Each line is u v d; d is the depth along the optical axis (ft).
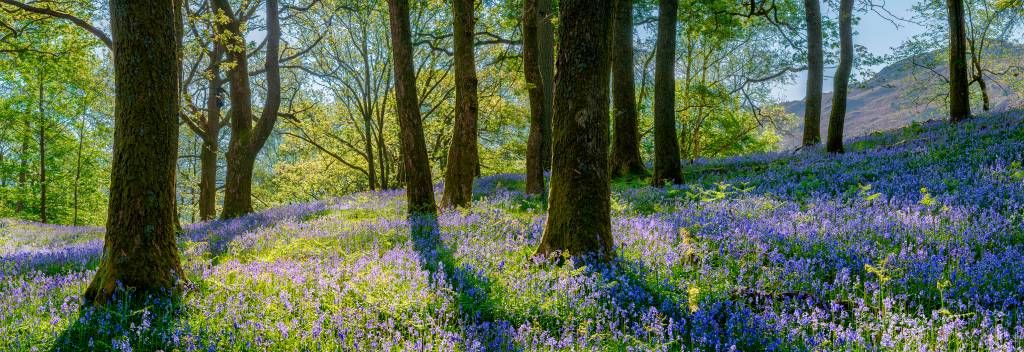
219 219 70.74
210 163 86.94
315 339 17.92
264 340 18.28
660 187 55.98
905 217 31.27
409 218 43.68
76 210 149.79
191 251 37.01
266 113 74.18
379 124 108.68
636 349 16.85
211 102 87.30
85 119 140.26
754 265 24.80
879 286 20.90
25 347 18.22
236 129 73.31
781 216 34.76
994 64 139.95
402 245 33.35
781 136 164.86
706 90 114.42
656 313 19.04
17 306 22.30
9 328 19.25
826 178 49.85
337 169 165.07
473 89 50.93
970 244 26.78
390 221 43.65
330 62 113.70
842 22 67.92
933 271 22.04
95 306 21.93
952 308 19.58
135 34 23.41
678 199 46.14
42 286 25.63
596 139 26.84
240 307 20.59
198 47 70.38
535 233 32.73
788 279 23.09
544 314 19.80
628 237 30.78
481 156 161.68
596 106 26.81
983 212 31.22
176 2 60.44
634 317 19.72
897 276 22.29
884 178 46.88
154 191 23.84
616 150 68.39
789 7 97.30
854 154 61.21
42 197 130.72
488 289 22.56
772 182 52.95
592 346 17.22
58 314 21.08
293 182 185.06
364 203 63.26
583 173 26.73
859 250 25.53
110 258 23.40
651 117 144.97
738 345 17.52
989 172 42.70
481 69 121.60
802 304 20.29
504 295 21.70
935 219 30.89
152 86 23.77
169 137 24.43
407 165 47.39
